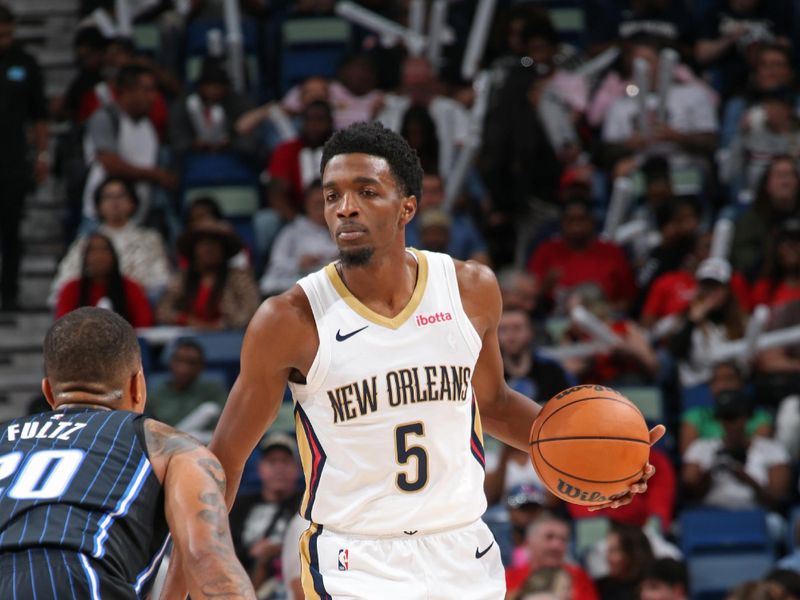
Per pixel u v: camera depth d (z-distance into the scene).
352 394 8.35
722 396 20.25
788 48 28.09
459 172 24.80
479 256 23.12
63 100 28.70
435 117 26.34
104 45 28.95
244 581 6.94
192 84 29.47
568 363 21.39
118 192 23.53
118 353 7.81
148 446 7.44
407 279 8.55
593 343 21.50
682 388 21.64
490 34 30.45
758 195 24.23
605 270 23.73
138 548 7.18
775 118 26.55
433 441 8.41
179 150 26.91
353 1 30.56
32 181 24.91
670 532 19.34
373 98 27.19
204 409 19.44
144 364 21.38
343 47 30.05
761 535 19.02
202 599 6.87
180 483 7.23
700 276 22.22
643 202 26.36
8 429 7.58
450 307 8.55
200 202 24.25
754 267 23.80
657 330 22.64
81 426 7.48
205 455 7.42
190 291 22.28
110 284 21.84
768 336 21.98
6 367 23.94
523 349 19.72
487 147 25.61
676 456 21.47
